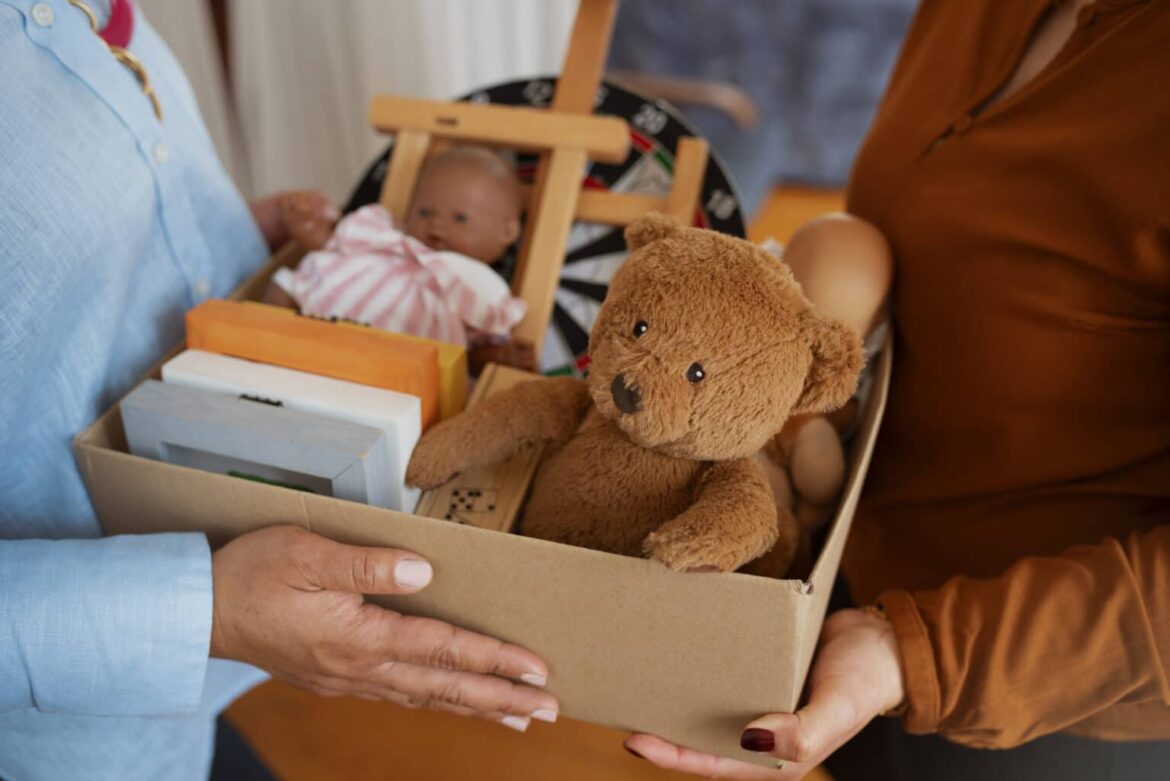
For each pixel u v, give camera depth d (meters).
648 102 0.85
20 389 0.52
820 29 1.88
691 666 0.51
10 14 0.52
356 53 1.20
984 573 0.63
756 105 1.96
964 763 0.65
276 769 1.05
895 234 0.64
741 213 0.79
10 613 0.49
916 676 0.52
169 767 0.71
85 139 0.55
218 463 0.60
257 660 0.55
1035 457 0.58
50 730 0.63
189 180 0.68
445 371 0.62
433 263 0.73
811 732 0.49
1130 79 0.50
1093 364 0.54
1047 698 0.51
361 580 0.49
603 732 1.11
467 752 1.08
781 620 0.47
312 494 0.51
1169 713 0.54
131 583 0.50
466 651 0.52
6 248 0.50
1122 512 0.57
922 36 0.68
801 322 0.49
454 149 0.80
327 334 0.62
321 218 0.82
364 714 1.11
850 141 1.98
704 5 1.89
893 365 0.67
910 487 0.66
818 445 0.61
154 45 0.67
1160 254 0.49
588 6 0.80
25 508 0.58
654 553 0.46
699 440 0.49
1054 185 0.53
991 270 0.57
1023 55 0.58
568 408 0.59
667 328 0.48
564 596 0.50
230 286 0.74
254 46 1.18
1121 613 0.50
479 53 1.21
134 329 0.64
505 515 0.60
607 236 0.82
